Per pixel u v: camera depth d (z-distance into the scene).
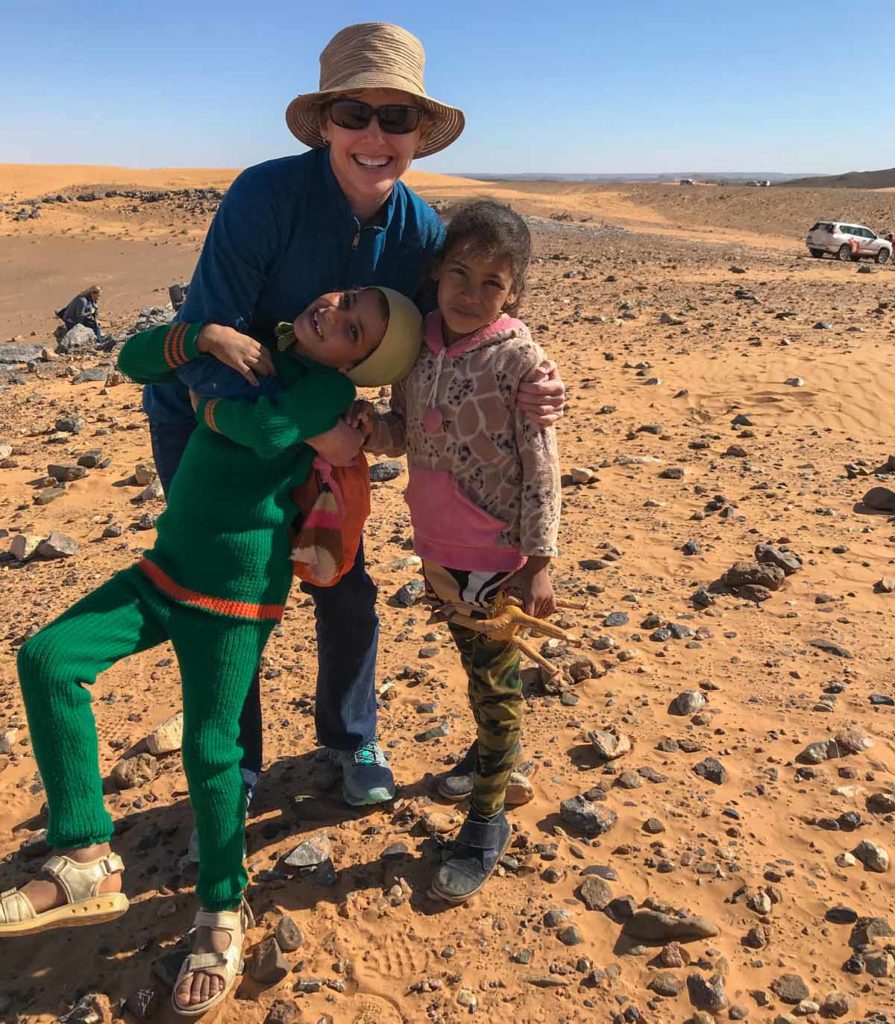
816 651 4.53
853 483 6.95
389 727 4.04
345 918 3.02
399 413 2.98
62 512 7.00
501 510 2.85
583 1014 2.65
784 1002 2.67
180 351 2.60
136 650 2.53
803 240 44.69
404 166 2.77
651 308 15.56
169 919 3.05
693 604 5.07
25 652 2.37
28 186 59.47
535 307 16.00
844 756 3.71
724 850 3.22
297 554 2.70
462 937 2.93
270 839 3.39
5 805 3.68
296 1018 2.67
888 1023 2.58
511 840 3.30
